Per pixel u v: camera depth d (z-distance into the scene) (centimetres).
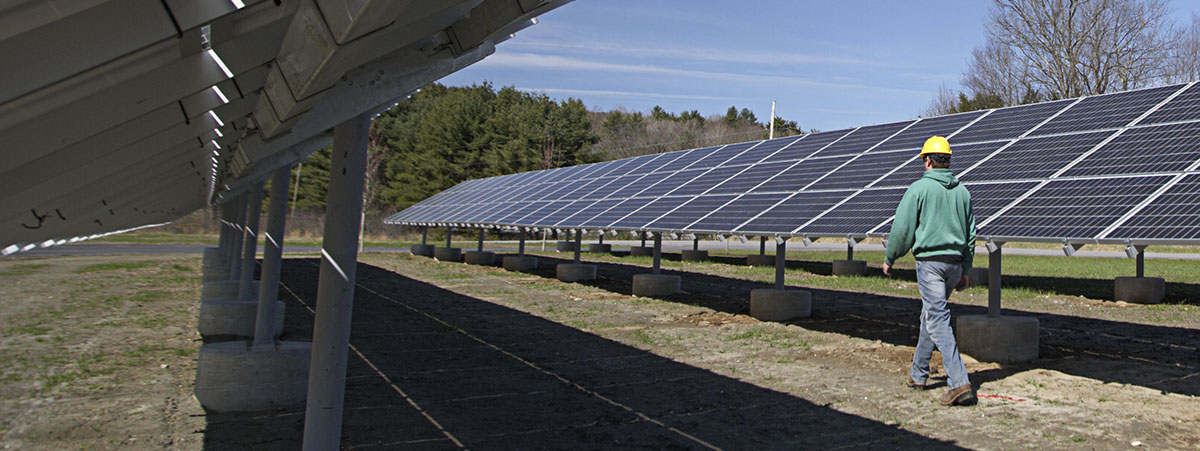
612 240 5853
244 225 1568
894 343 1091
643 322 1345
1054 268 2717
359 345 1103
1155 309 1488
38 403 755
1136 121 1034
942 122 1402
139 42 200
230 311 1184
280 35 288
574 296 1786
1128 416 682
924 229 742
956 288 770
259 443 624
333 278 517
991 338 935
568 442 621
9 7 162
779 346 1078
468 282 2156
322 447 518
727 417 696
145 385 839
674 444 614
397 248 4638
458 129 6725
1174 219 716
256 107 422
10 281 2041
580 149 6981
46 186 416
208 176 956
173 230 5259
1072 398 752
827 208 1140
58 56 192
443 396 786
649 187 1919
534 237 6172
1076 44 3981
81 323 1302
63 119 266
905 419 682
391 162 6762
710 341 1130
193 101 341
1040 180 968
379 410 726
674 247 4772
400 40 304
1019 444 601
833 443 612
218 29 241
